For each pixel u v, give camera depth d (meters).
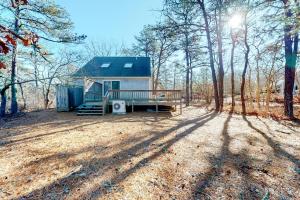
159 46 29.94
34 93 27.20
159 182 4.12
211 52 16.80
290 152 6.01
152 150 5.99
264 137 7.73
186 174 4.50
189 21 17.81
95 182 4.03
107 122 10.84
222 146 6.52
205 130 8.83
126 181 4.09
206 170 4.71
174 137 7.53
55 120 11.58
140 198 3.56
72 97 16.17
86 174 4.36
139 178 4.23
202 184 4.09
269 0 10.23
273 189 3.94
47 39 13.75
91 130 8.77
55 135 7.89
